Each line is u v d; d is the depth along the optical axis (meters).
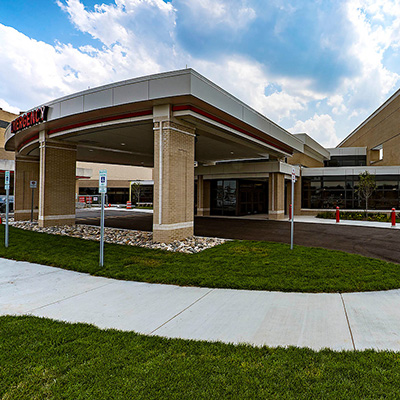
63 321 4.45
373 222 19.36
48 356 3.45
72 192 15.98
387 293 5.75
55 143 15.17
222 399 2.76
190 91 9.22
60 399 2.75
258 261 7.96
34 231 13.77
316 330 4.21
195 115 10.40
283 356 3.48
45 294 5.73
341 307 5.05
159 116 10.34
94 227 15.80
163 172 10.31
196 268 7.33
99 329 4.16
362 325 4.37
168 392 2.85
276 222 19.56
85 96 11.23
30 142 16.33
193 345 3.73
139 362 3.34
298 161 27.25
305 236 13.19
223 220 21.17
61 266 7.83
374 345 3.79
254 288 6.01
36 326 4.24
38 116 13.16
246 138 14.38
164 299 5.45
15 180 19.53
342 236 13.18
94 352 3.54
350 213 24.16
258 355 3.51
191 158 11.45
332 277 6.62
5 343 3.74
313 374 3.14
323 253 8.98
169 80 9.48
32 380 3.02
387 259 8.69
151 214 27.16
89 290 5.97
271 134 15.80
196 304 5.20
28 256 8.75
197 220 21.17
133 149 19.11
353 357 3.47
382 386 2.94
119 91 10.34
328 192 25.67
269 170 21.27
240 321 4.51
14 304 5.21
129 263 7.90
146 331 4.16
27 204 20.03
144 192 46.06
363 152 36.97
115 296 5.62
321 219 22.11
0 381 3.00
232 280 6.37
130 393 2.82
